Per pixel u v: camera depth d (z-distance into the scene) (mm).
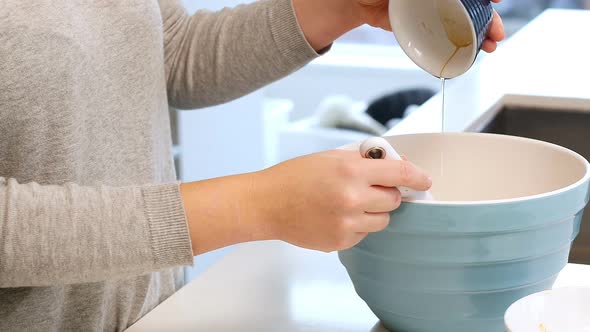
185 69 1324
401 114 3711
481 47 988
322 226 817
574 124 1593
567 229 848
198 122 2676
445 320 864
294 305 1032
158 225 838
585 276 1053
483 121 1492
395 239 828
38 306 986
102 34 1077
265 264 1154
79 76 1018
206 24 1320
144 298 1137
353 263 898
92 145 1062
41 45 966
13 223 823
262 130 3016
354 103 3889
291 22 1236
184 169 2643
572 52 1930
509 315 708
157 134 1197
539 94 1612
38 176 982
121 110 1113
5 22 947
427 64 984
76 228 830
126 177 1129
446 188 1056
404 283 853
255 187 843
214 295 1064
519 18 3680
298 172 826
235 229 847
